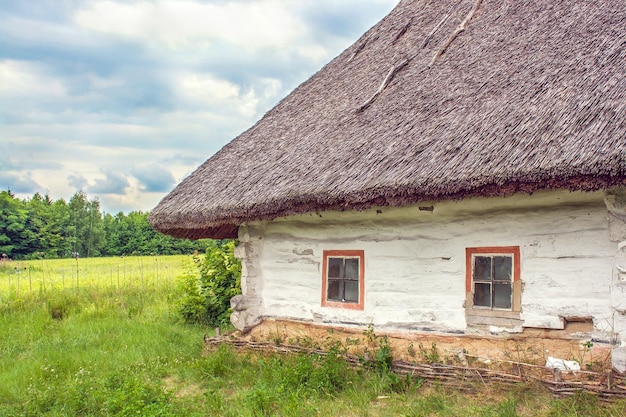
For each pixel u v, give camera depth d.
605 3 7.88
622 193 5.45
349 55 11.62
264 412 5.74
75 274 21.48
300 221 8.45
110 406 5.80
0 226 54.34
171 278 17.91
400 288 7.30
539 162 5.19
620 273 5.50
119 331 10.47
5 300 13.32
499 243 6.56
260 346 7.91
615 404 5.05
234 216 7.70
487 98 6.92
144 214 79.75
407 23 11.15
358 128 7.95
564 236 6.14
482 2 9.99
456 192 5.70
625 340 5.49
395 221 7.43
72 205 65.44
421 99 7.84
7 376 7.71
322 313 8.05
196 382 7.16
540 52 7.47
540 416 5.07
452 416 5.33
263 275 8.84
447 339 6.83
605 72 6.15
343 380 6.47
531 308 6.27
